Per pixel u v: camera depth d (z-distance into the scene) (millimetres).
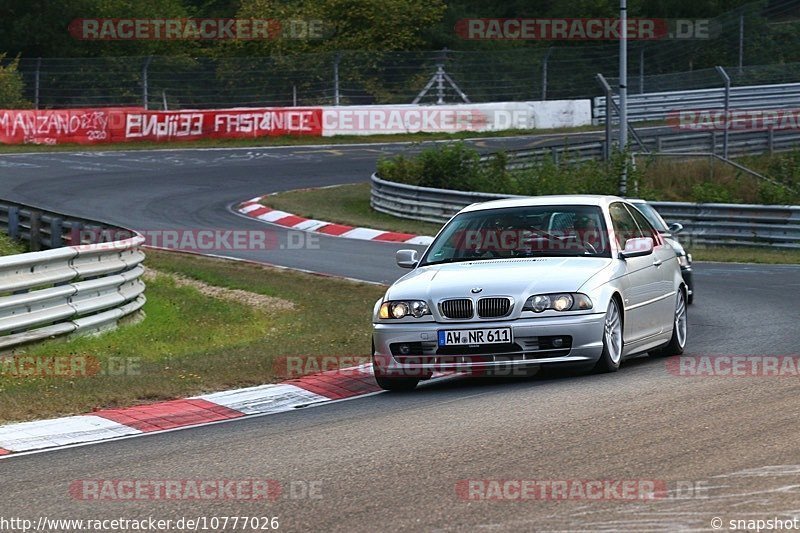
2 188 57688
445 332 17312
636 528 9664
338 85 86375
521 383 17719
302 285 32594
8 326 20938
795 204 55219
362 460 12594
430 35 111312
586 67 91438
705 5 115938
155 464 12930
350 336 23141
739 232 43719
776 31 105562
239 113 81500
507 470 11781
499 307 17328
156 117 79750
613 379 17359
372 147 78688
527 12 115562
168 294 31109
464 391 17391
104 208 52094
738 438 12789
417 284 18047
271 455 13109
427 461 12367
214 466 12688
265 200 55125
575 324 17172
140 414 16125
